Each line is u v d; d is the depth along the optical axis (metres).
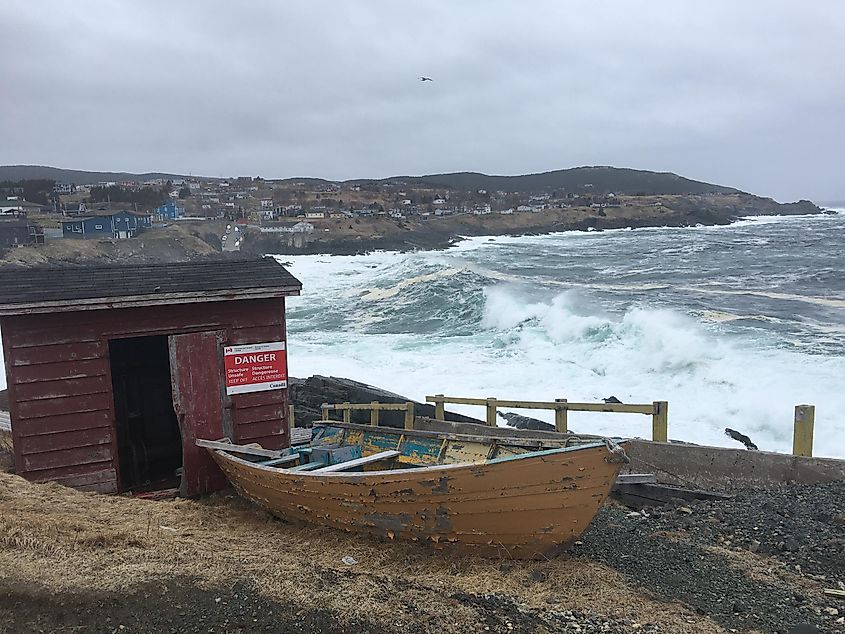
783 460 9.48
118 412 11.55
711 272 48.88
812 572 7.18
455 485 6.83
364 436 10.04
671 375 19.64
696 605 6.31
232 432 9.99
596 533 8.39
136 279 9.75
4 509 7.30
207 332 9.76
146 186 172.00
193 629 5.29
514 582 6.51
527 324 27.12
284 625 5.41
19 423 8.86
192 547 6.94
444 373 20.81
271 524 8.47
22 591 5.48
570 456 6.44
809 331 24.70
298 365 22.22
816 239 83.75
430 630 5.46
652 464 10.31
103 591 5.63
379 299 36.47
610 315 27.06
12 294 8.71
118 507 8.43
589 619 5.80
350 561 6.97
